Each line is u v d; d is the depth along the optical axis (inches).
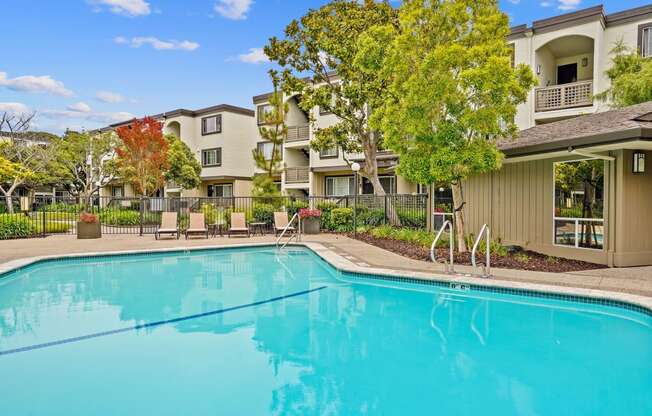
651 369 158.4
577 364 163.8
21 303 257.3
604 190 322.3
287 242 500.4
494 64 303.6
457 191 379.2
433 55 316.2
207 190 1259.8
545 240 373.1
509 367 161.5
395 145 358.9
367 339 193.9
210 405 131.7
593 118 391.9
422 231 497.7
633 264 317.1
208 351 178.2
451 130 325.7
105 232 665.0
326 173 939.3
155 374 154.8
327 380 150.4
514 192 405.1
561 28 636.7
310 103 610.2
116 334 199.8
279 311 240.2
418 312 236.4
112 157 1150.3
